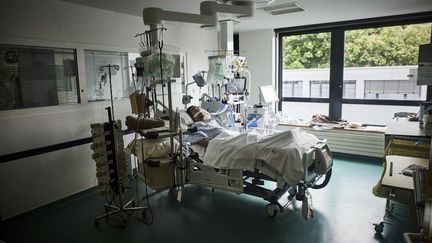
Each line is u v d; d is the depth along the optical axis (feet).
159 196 12.09
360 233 8.98
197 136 11.59
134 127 10.62
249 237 8.95
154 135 9.96
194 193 12.37
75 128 12.01
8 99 10.07
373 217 9.89
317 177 10.73
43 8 10.62
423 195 5.65
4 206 9.96
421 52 11.36
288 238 8.84
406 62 15.98
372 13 14.48
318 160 9.75
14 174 10.15
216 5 10.41
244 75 14.30
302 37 18.93
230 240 8.82
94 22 12.35
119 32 13.42
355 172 14.15
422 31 15.30
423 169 7.07
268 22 16.63
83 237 9.21
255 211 10.64
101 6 12.09
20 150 10.31
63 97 11.66
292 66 19.69
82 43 12.00
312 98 19.13
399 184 6.93
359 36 16.87
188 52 17.29
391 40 16.11
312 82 19.02
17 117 10.18
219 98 14.47
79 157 12.19
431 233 4.14
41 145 10.92
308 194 10.10
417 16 14.65
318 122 17.37
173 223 9.91
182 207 11.07
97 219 9.89
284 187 10.16
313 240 8.70
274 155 9.43
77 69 11.98
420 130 11.22
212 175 11.03
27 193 10.55
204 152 11.19
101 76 13.01
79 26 11.82
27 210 10.57
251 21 16.25
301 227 9.43
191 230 9.45
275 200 10.00
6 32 9.70
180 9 12.65
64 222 10.19
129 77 14.21
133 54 14.26
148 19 10.35
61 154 11.53
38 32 10.52
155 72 10.06
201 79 14.17
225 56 13.43
